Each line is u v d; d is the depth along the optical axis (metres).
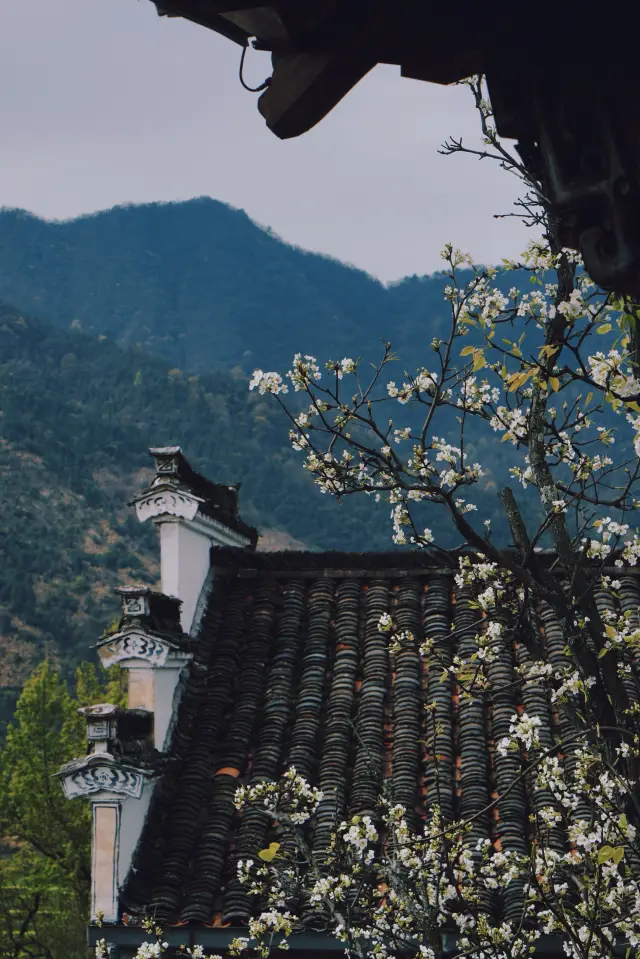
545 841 10.14
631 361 7.47
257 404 137.12
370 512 107.75
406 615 15.05
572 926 8.80
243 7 3.80
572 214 4.25
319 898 9.40
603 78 4.09
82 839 31.59
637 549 9.87
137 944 11.32
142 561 108.81
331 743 13.14
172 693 13.49
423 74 4.31
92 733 12.12
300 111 4.20
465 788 12.38
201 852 11.98
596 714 8.57
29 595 94.69
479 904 9.95
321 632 14.94
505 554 12.06
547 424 9.38
